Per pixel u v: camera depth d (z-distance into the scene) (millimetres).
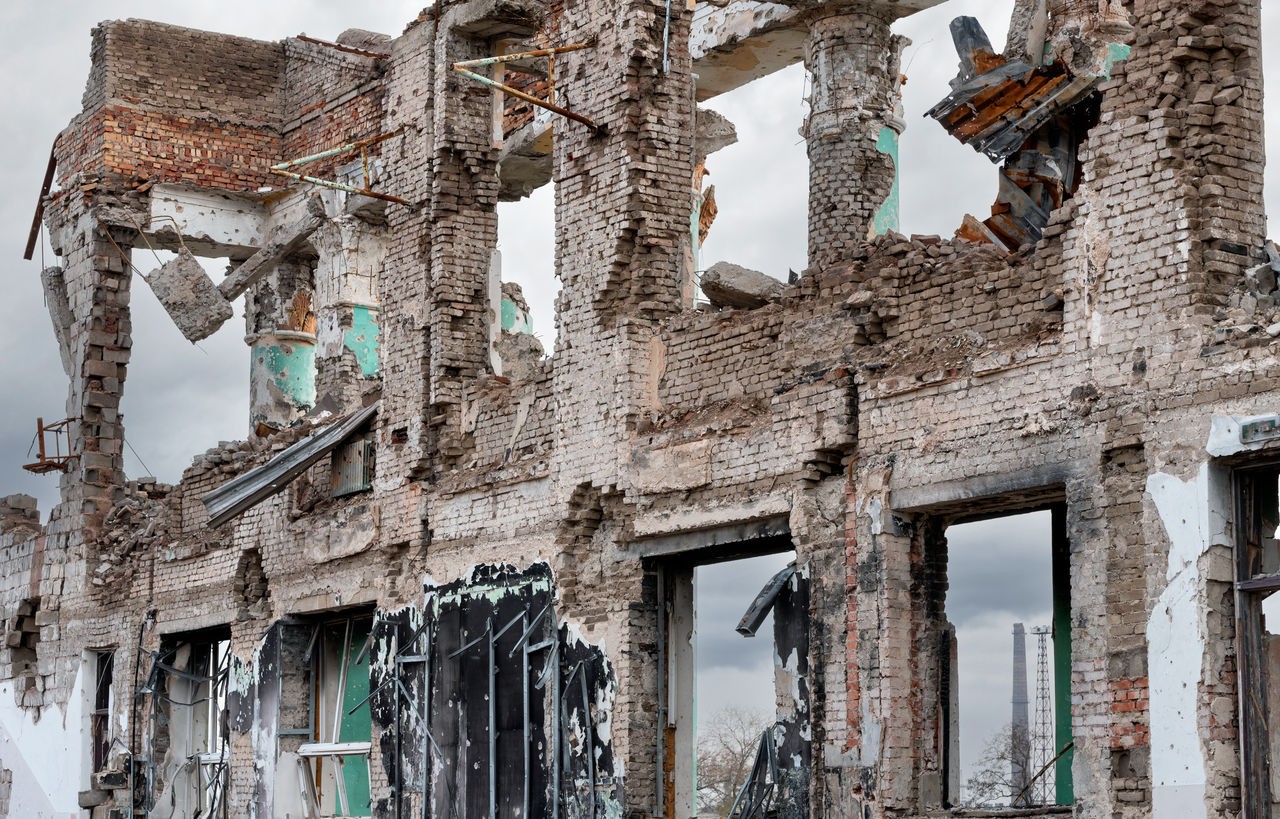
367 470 22125
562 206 19031
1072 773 13094
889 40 22766
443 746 19719
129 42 28594
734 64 24625
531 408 19297
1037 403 13688
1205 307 12688
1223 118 12938
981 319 14438
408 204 21703
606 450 17828
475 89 21438
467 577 19734
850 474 15164
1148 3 13281
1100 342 13281
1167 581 12562
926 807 14461
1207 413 12469
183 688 26328
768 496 15914
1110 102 13445
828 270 15922
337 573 22172
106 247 28250
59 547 28844
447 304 20875
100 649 27828
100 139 28328
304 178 21500
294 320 30375
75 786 27703
